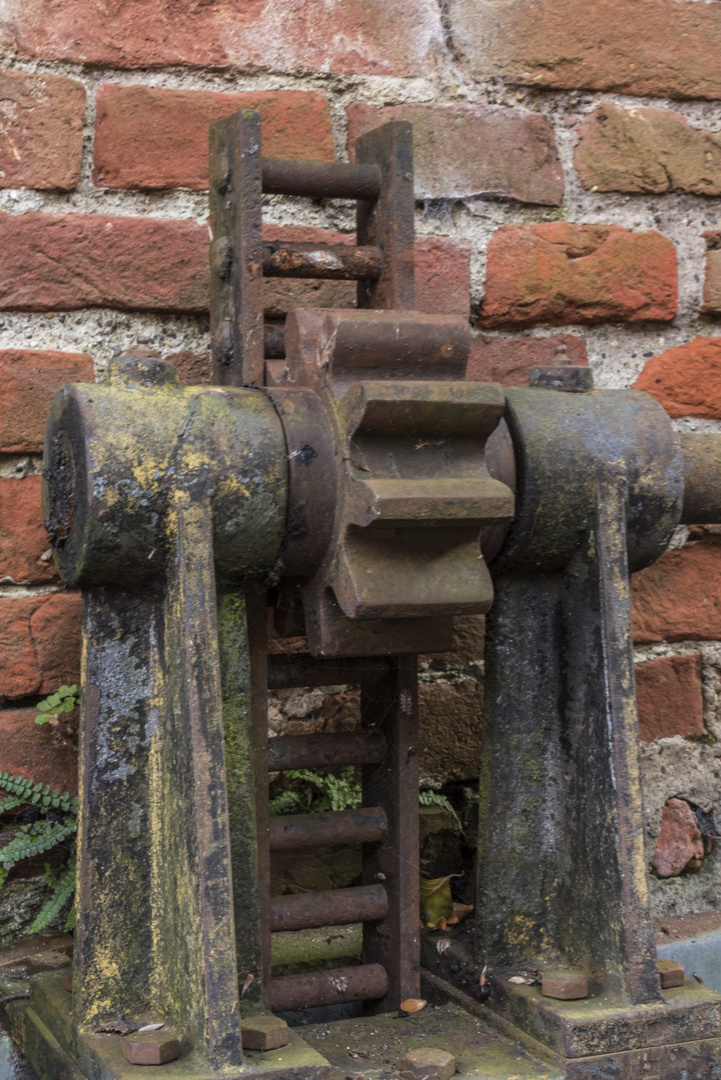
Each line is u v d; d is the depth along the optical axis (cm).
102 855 129
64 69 168
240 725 133
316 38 182
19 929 166
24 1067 154
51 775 165
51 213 167
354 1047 137
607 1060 130
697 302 204
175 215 174
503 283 191
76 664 167
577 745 145
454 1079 126
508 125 193
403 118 186
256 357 145
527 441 140
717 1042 135
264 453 127
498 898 148
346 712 187
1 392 163
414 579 127
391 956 155
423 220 188
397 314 133
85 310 169
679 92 202
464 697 193
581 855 144
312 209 183
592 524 143
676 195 203
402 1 187
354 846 184
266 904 145
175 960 125
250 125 144
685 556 204
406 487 122
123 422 122
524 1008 138
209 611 122
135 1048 116
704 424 205
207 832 118
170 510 123
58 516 129
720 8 205
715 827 206
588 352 198
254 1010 131
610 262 197
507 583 149
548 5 195
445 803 184
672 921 200
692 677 205
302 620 146
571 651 146
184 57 174
